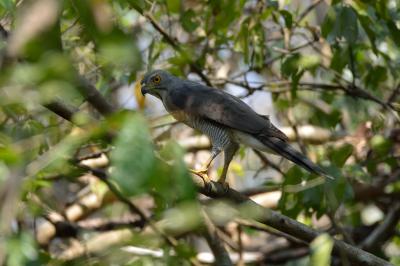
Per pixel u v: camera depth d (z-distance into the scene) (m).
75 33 12.02
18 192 4.73
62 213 13.50
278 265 14.38
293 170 11.39
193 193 4.90
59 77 5.22
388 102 13.33
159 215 9.80
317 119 14.03
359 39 13.39
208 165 10.76
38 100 5.58
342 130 15.33
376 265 9.51
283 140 10.61
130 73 12.19
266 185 13.38
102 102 9.12
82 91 8.84
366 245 13.80
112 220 14.00
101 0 4.88
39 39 5.02
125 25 12.62
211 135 10.97
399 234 14.23
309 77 16.30
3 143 7.58
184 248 9.86
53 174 11.08
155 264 9.88
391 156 13.00
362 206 14.70
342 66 12.60
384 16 11.78
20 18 4.69
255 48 12.88
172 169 4.93
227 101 10.93
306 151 13.28
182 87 11.57
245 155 14.54
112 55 4.98
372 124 13.35
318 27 13.68
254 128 10.57
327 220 16.22
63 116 7.99
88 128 5.36
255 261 14.31
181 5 12.82
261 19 12.54
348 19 11.26
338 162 12.11
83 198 14.25
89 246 12.47
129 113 4.90
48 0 4.55
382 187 14.17
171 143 5.03
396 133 13.88
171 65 13.20
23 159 5.34
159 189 4.86
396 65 13.58
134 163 4.63
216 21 12.33
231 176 14.21
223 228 15.00
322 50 15.45
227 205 9.66
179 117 11.37
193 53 13.04
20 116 11.09
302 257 14.21
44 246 13.09
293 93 12.64
